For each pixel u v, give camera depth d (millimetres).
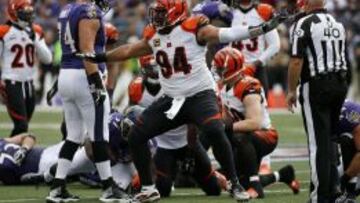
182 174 26156
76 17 22297
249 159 23750
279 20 20594
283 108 57094
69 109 23047
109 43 26016
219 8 29156
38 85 56156
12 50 30031
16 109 29969
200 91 21469
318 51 20953
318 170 21016
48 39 58344
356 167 21781
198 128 21984
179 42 21219
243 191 21453
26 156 26562
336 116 21578
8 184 26953
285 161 33188
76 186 26734
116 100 53375
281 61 57000
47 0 60906
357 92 60938
